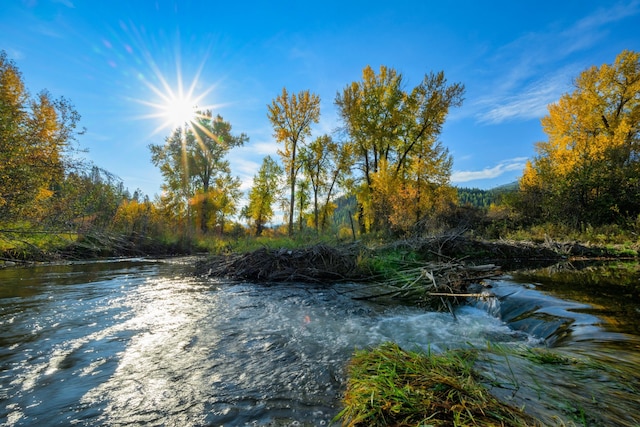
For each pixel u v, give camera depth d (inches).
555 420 70.7
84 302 232.5
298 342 154.6
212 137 1205.7
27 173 365.4
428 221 655.1
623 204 613.3
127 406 94.8
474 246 482.6
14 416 89.1
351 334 169.0
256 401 97.2
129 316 196.7
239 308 223.5
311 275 356.5
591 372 98.3
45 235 432.1
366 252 401.1
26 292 265.6
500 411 72.6
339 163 1033.5
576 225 625.9
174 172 1145.4
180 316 199.5
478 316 211.6
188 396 100.7
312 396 100.3
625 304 182.1
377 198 783.1
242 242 626.5
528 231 673.6
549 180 739.4
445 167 885.8
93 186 465.4
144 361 129.2
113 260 584.4
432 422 69.5
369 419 75.4
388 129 912.3
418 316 210.7
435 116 853.2
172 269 447.2
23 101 411.8
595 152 668.1
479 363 110.3
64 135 417.4
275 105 996.6
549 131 1016.2
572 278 281.6
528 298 209.6
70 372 118.0
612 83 896.3
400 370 98.3
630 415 72.8
